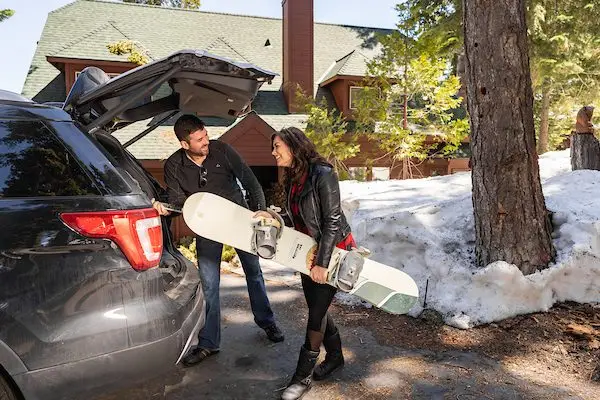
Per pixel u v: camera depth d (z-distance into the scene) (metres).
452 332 3.60
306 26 12.86
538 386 2.84
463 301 3.81
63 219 1.83
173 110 3.52
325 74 14.32
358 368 3.12
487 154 3.79
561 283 3.87
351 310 4.25
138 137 3.54
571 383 2.87
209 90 3.04
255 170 12.23
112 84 2.64
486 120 3.77
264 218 2.72
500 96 3.69
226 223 2.88
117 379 1.85
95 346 1.80
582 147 5.94
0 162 1.88
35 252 1.78
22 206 1.82
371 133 10.75
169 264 2.63
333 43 15.45
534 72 13.38
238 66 2.75
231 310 4.35
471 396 2.73
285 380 2.95
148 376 1.92
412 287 2.86
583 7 13.26
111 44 12.01
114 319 1.84
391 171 12.41
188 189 3.09
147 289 1.96
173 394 2.78
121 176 2.05
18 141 1.93
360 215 5.44
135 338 1.87
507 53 3.63
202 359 3.19
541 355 3.22
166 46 13.47
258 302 3.48
